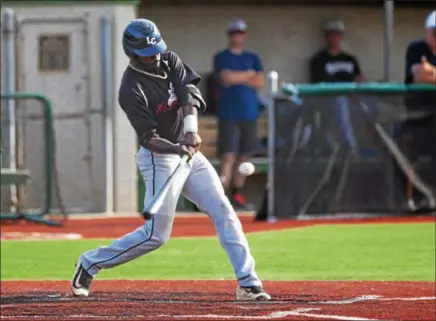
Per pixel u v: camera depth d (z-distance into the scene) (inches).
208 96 1624.0
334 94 1254.9
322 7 1660.9
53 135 1334.9
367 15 1665.8
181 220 1320.1
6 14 1433.3
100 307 572.1
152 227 599.8
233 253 597.0
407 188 1269.7
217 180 599.8
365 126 1259.8
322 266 861.8
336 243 1022.4
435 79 1250.6
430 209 1272.1
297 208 1268.5
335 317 526.9
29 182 1421.0
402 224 1193.4
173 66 593.3
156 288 690.8
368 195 1266.0
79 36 1472.7
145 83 585.6
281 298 614.9
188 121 584.4
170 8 1651.1
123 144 1473.9
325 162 1262.3
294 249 981.8
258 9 1660.9
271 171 1267.2
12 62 1440.7
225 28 1660.9
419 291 662.5
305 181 1266.0
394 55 1660.9
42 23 1470.2
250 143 1477.6
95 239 1102.4
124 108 587.8
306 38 1667.1
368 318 526.3
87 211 1472.7
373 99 1258.0
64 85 1472.7
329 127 1258.6
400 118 1261.1
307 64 1667.1
